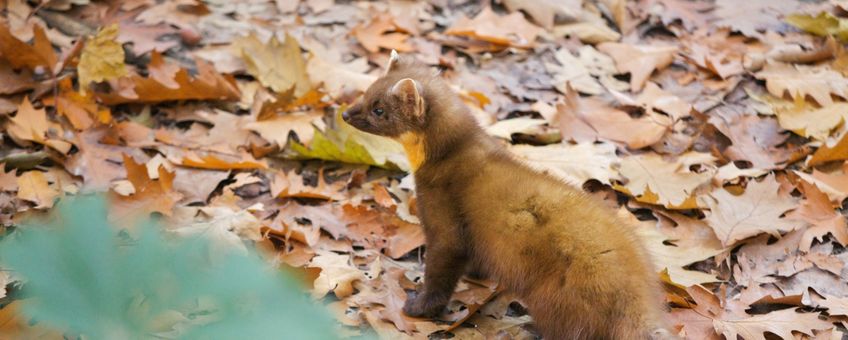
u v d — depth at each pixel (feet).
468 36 35.40
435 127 22.34
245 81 32.63
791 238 24.84
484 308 22.93
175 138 29.43
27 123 28.22
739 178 27.63
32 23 32.96
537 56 34.65
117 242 7.99
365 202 27.14
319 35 35.14
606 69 33.78
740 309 22.24
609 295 18.38
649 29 36.32
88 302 7.01
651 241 24.79
